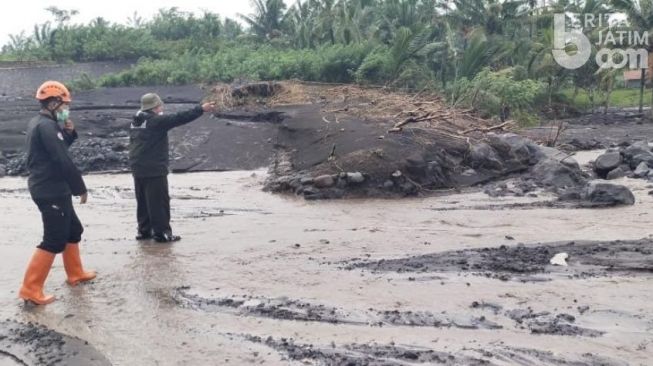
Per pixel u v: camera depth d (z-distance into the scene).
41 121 6.42
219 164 16.75
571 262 7.29
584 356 4.95
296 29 43.12
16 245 8.73
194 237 8.95
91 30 47.03
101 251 8.25
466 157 13.61
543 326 5.52
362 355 5.05
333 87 25.16
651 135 23.81
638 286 6.46
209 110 8.63
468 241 8.48
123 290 6.71
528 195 11.88
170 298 6.45
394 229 9.32
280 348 5.22
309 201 11.87
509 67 31.69
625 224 9.34
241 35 46.75
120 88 34.31
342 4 40.84
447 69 31.88
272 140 18.27
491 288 6.49
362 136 14.03
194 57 37.03
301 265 7.43
